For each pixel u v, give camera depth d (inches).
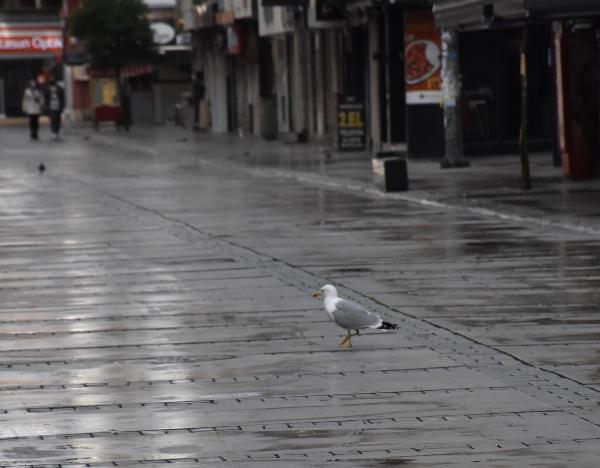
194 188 1396.4
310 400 471.2
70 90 4067.4
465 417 442.9
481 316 616.1
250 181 1472.7
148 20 3309.5
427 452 406.0
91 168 1791.3
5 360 548.7
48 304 682.2
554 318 606.9
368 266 780.0
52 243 938.7
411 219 1014.4
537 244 847.7
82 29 3287.4
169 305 670.5
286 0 1962.4
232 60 2842.0
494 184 1224.2
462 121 1592.0
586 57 1209.4
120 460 405.1
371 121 1871.3
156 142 2504.9
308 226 995.3
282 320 620.4
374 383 493.0
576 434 420.8
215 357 545.0
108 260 841.5
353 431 430.3
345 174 1466.5
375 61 1828.2
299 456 405.1
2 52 4079.7
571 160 1218.6
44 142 2635.3
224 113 2888.8
